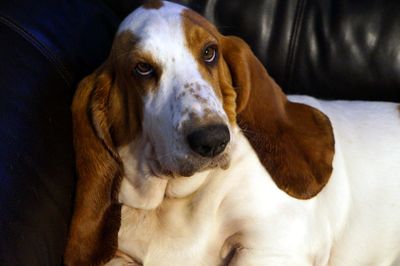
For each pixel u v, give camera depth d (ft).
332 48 4.56
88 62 4.13
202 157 3.47
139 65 3.61
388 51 4.54
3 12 3.97
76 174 3.81
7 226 3.29
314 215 3.96
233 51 3.89
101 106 3.78
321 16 4.58
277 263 3.84
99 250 3.80
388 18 4.54
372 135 4.22
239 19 4.61
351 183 4.12
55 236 3.55
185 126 3.44
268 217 3.88
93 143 3.80
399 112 4.32
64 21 4.16
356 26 4.55
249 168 3.90
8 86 3.67
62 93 3.87
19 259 3.28
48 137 3.67
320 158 3.92
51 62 3.92
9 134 3.52
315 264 3.97
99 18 4.39
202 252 3.92
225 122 3.48
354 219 4.11
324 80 4.61
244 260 3.85
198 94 3.51
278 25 4.60
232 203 3.89
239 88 3.89
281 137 3.92
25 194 3.43
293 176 3.89
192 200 3.88
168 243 3.90
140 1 4.62
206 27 3.76
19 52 3.83
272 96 3.95
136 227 3.91
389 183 4.16
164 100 3.56
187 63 3.59
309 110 4.00
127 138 3.78
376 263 4.20
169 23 3.63
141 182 3.81
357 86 4.60
